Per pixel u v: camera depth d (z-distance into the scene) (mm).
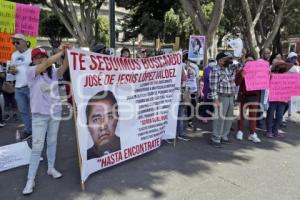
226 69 6953
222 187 5078
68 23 25953
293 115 10328
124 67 5520
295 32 30109
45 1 24750
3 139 7105
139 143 6082
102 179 5258
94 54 5012
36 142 4793
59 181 5164
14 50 7770
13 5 7680
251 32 15578
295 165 6047
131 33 32281
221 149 6879
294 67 7977
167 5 28781
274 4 22312
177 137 7543
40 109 4695
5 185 5012
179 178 5375
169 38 26609
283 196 4816
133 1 30344
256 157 6441
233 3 24531
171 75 6488
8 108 9242
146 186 5070
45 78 4707
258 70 7277
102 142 5344
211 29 11539
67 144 6988
